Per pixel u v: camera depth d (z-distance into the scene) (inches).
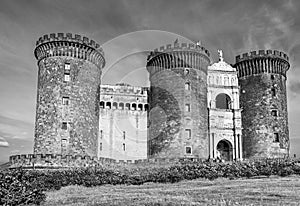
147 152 2851.9
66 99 2581.2
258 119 3004.4
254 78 3110.2
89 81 2706.7
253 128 3004.4
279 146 2947.8
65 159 2309.3
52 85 2581.2
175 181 1934.1
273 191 1386.6
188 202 1122.7
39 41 2696.9
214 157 2832.2
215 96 3009.4
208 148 2844.5
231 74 3093.0
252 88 3095.5
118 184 1881.2
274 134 2970.0
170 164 2405.3
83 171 2014.0
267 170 2132.1
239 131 2938.0
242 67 3176.7
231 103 3024.1
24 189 1155.9
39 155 2293.3
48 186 1683.1
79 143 2524.6
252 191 1401.3
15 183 1143.6
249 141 2994.6
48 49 2667.3
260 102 3038.9
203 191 1450.5
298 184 1625.2
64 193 1537.9
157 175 1984.5
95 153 2672.2
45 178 1763.0
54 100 2551.7
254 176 2087.8
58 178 1830.7
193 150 2645.2
